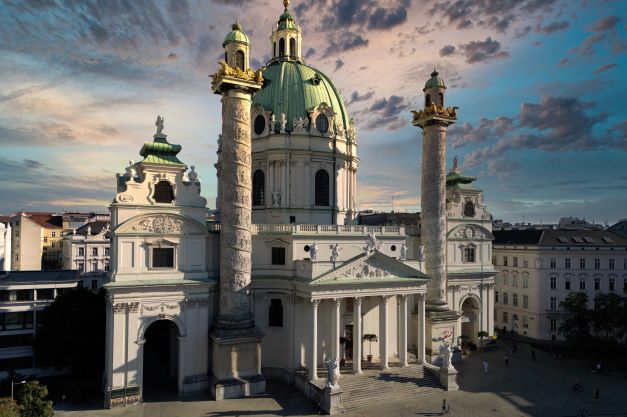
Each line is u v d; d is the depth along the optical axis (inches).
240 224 2048.5
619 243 3420.3
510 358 2748.5
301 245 2255.2
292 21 3011.8
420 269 2406.5
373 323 2405.3
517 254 3496.6
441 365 2269.9
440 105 2549.2
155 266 2012.8
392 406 1920.5
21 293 2463.1
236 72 2010.3
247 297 2066.9
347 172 2822.3
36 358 2260.1
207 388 2046.0
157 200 2034.9
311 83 2763.3
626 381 2336.4
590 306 3297.2
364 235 2425.0
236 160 2043.6
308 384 2001.7
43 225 4990.2
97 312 2290.8
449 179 2997.0
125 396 1873.8
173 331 2242.9
